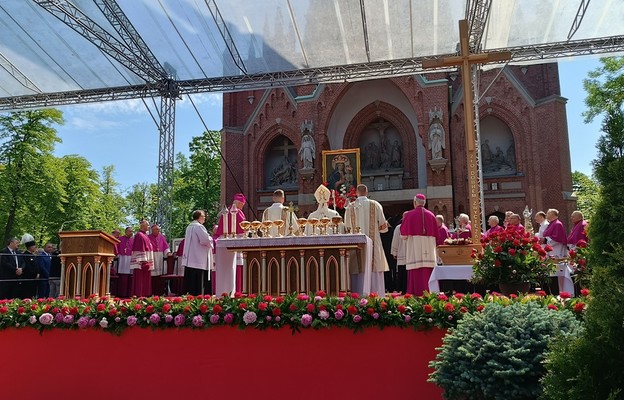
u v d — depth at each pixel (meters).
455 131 25.08
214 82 15.97
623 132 2.90
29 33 14.13
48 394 5.30
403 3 13.12
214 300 5.33
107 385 5.22
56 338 5.43
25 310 5.56
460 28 9.68
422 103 25.08
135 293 12.10
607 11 12.91
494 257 7.00
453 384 3.54
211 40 14.55
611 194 2.89
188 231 11.30
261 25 14.11
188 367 5.09
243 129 27.88
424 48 14.77
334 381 4.78
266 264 7.54
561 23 13.48
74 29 13.38
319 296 5.26
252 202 27.06
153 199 48.47
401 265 11.92
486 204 24.56
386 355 4.73
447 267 8.26
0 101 16.58
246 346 5.01
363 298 5.00
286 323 4.95
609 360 2.53
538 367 3.36
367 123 27.00
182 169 43.28
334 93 26.27
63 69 15.47
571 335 2.98
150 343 5.23
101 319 5.30
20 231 25.70
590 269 3.18
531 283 7.03
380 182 26.03
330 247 7.32
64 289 7.72
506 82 25.16
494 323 3.71
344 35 14.31
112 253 8.25
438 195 24.17
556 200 23.56
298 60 15.26
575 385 2.56
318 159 25.86
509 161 25.12
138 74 15.37
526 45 14.33
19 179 25.61
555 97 24.30
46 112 26.30
